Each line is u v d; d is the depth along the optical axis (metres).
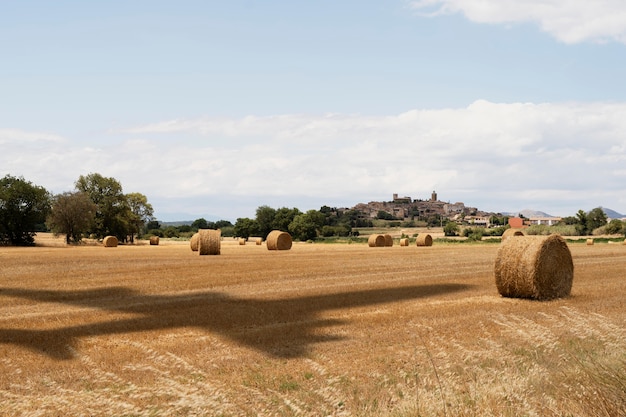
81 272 27.84
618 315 13.73
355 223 192.62
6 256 40.12
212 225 180.00
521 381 6.86
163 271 28.22
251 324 13.98
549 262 18.12
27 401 7.45
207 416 6.41
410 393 6.88
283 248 49.34
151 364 9.95
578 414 5.98
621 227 104.00
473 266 30.78
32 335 12.98
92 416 6.80
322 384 8.16
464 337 11.55
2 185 77.31
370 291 20.44
